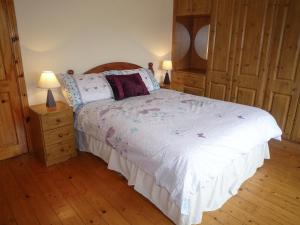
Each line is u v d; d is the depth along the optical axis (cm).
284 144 332
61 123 271
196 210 186
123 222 193
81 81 302
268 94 345
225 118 240
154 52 419
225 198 216
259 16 331
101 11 330
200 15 409
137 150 205
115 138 231
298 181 249
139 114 251
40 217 197
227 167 207
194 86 435
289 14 304
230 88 385
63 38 302
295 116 324
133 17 370
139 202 216
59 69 308
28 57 279
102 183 243
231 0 355
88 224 190
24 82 281
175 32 439
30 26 272
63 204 212
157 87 372
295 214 202
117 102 296
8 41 262
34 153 300
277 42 321
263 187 238
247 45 351
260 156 266
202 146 184
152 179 203
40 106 284
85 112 276
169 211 190
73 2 300
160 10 405
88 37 325
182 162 172
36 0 270
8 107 278
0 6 249
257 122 240
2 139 282
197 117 244
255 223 192
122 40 366
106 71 343
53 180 247
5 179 248
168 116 246
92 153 289
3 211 203
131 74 337
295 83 315
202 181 172
